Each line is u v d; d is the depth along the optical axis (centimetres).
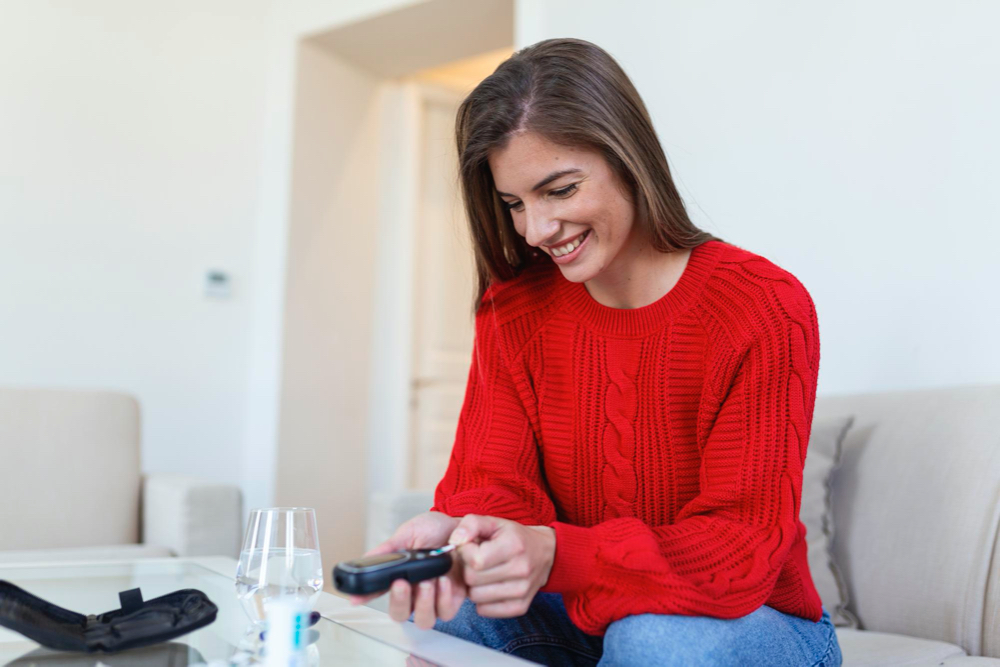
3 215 284
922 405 156
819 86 213
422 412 375
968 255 185
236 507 206
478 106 96
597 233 96
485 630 99
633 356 104
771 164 219
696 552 85
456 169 109
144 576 114
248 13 353
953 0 193
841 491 159
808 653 89
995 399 145
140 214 317
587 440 107
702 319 100
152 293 319
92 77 308
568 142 91
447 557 77
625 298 107
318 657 74
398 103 385
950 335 186
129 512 212
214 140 339
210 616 82
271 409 335
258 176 351
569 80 92
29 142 291
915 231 194
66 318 296
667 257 104
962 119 189
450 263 386
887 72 202
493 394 114
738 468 91
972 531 136
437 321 381
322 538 349
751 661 80
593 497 108
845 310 203
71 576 113
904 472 150
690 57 238
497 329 115
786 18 221
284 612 72
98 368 303
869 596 147
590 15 260
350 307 366
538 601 104
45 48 296
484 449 111
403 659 73
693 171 233
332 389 356
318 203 354
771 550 86
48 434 205
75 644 74
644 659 78
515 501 104
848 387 200
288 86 347
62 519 200
